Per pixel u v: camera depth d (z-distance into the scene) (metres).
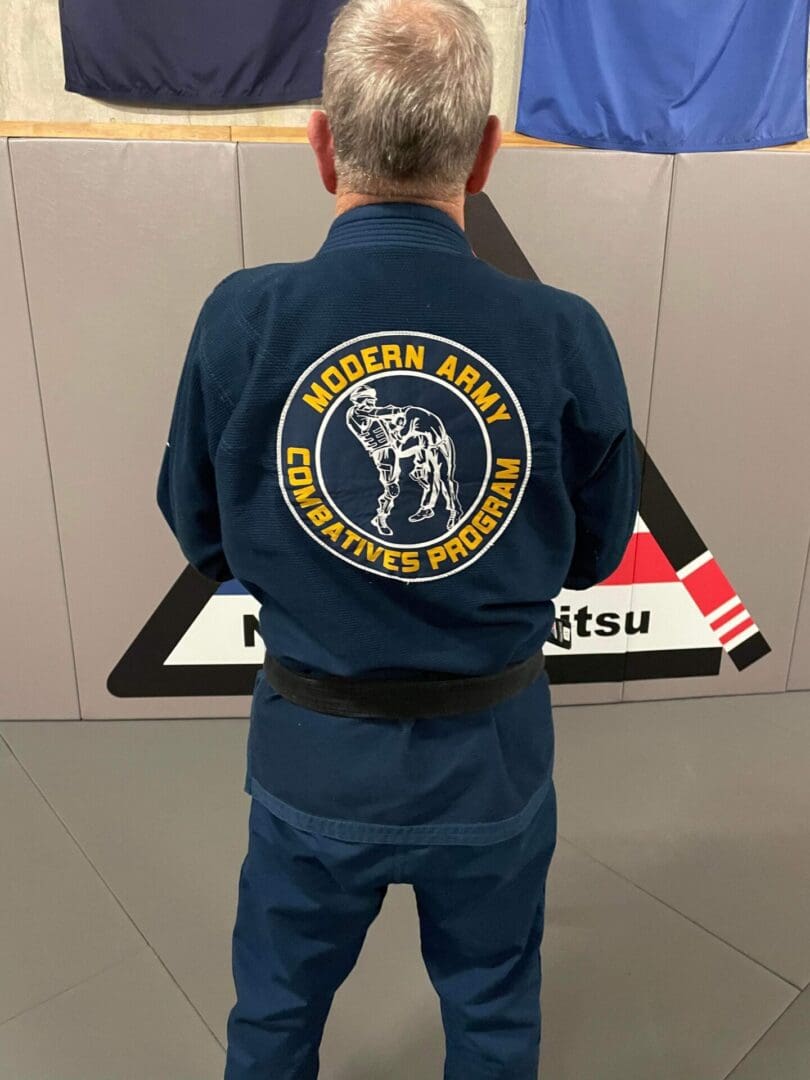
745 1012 1.58
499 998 1.09
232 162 1.95
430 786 0.95
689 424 2.26
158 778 2.19
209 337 0.89
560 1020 1.56
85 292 2.03
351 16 0.86
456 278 0.87
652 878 1.89
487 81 0.87
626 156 2.02
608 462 0.95
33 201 1.95
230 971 1.66
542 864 1.08
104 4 2.08
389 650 0.91
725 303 2.16
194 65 2.15
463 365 0.86
